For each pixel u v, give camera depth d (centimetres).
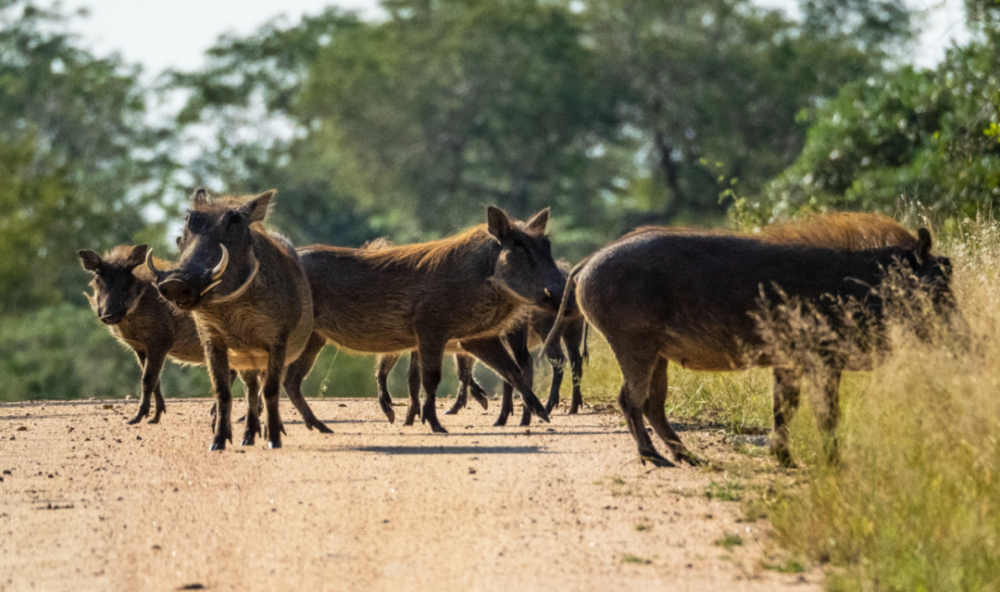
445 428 3678
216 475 2595
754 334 2589
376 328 3659
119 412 4878
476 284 3578
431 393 3609
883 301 2500
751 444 2986
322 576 1683
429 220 15375
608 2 15812
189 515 2139
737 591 1578
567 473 2558
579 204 15600
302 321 3231
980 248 3136
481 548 1834
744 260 2614
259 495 2323
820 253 2600
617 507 2148
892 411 2111
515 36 15612
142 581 1680
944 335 2247
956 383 2014
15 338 11275
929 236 2545
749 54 15212
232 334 3077
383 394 4059
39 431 3900
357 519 2069
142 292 4241
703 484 2386
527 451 2967
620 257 2670
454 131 15500
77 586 1661
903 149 6175
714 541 1848
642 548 1823
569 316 3475
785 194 6450
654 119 15075
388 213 17200
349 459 2827
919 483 1862
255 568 1739
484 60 15288
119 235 16288
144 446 3284
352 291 3631
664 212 15312
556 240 14600
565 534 1928
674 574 1667
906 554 1628
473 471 2586
